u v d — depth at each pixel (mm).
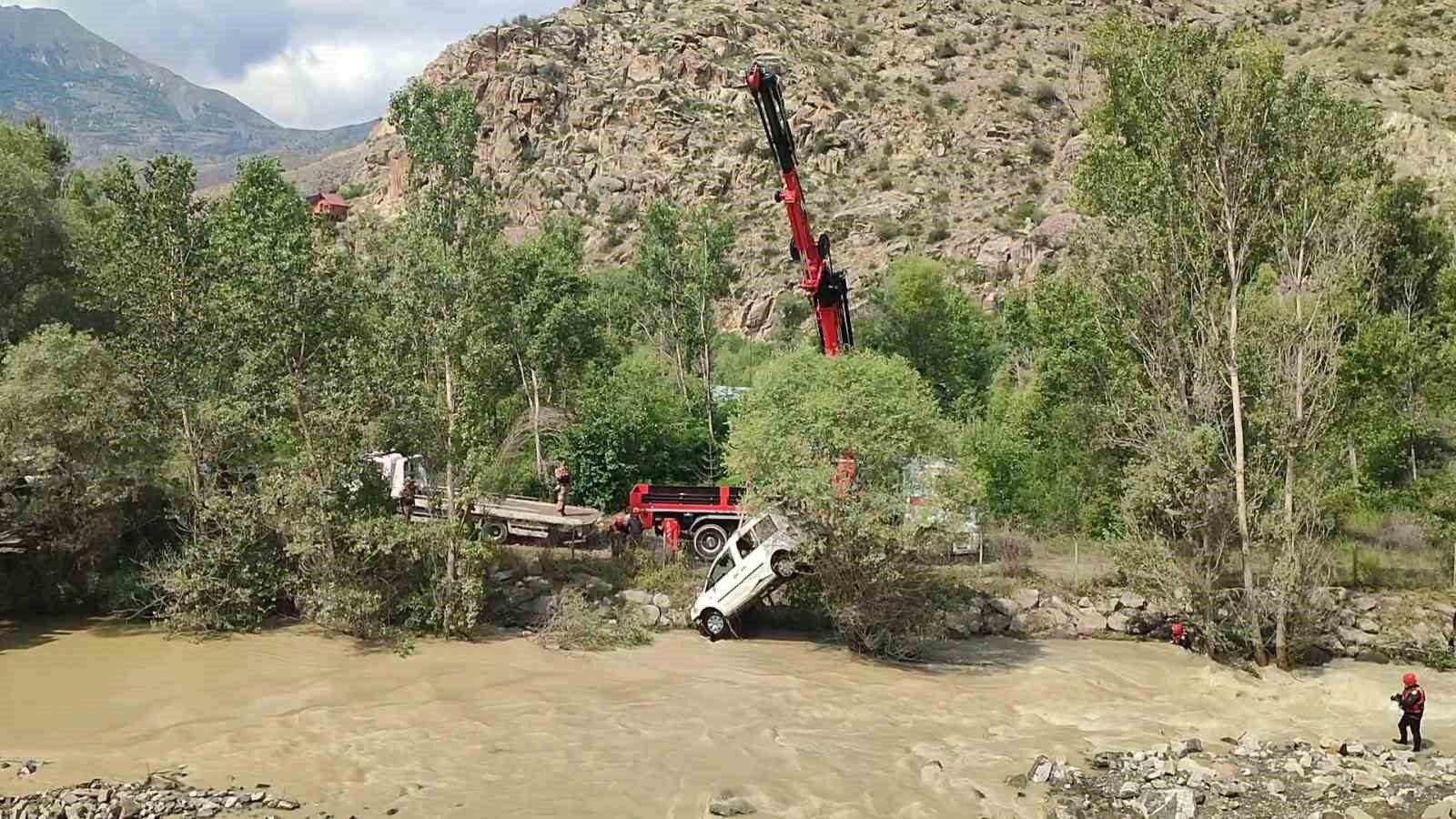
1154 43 26891
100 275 24969
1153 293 24312
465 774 15383
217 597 23906
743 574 23891
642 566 27031
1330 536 27938
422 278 25250
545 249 42062
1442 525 27047
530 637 24359
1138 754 16328
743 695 19953
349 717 18297
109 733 17266
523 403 39438
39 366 23203
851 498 22172
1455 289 34031
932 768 15570
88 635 23406
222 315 25047
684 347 41062
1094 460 29844
